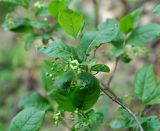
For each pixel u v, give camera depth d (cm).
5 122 139
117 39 62
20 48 170
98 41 47
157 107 81
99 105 102
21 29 70
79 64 44
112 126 56
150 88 57
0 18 74
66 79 46
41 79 61
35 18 70
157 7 51
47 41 69
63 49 46
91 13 147
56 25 69
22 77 161
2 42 184
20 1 69
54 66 48
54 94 50
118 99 54
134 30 62
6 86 159
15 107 146
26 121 47
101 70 47
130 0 133
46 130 116
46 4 69
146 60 125
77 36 49
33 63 163
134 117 49
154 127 52
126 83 124
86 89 47
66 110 49
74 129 50
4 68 166
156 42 124
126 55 64
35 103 63
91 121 48
